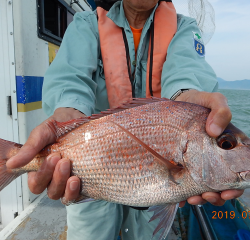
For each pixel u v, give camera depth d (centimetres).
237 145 120
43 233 236
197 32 207
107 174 126
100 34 197
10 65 257
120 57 192
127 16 199
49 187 128
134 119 127
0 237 230
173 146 122
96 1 208
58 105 149
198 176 120
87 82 175
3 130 268
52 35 327
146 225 214
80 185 131
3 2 247
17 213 282
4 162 134
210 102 125
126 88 191
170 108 127
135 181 124
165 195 122
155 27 196
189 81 162
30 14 268
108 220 195
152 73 194
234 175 118
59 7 355
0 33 252
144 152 123
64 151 131
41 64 299
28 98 270
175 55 183
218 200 122
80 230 192
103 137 128
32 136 121
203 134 121
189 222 277
